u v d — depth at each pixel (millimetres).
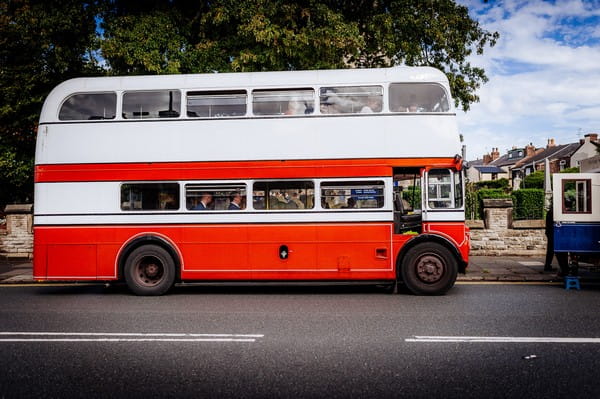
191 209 8516
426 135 8320
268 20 12148
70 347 5254
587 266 10219
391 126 8359
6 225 13109
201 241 8484
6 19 13383
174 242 8492
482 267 10898
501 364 4559
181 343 5363
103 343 5398
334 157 8367
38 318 6703
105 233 8516
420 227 8750
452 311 6914
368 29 14578
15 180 14109
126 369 4512
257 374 4328
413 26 15117
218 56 12945
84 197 8547
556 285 9188
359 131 8375
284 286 9594
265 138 8461
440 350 5008
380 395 3828
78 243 8523
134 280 8508
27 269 11625
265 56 12359
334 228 8383
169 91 8594
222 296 8453
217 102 8562
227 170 8461
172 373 4383
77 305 7688
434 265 8250
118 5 14070
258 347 5176
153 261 8594
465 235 8227
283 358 4785
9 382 4203
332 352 4969
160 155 8516
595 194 8758
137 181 8508
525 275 9891
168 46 12781
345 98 8469
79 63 14727
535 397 3781
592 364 4551
